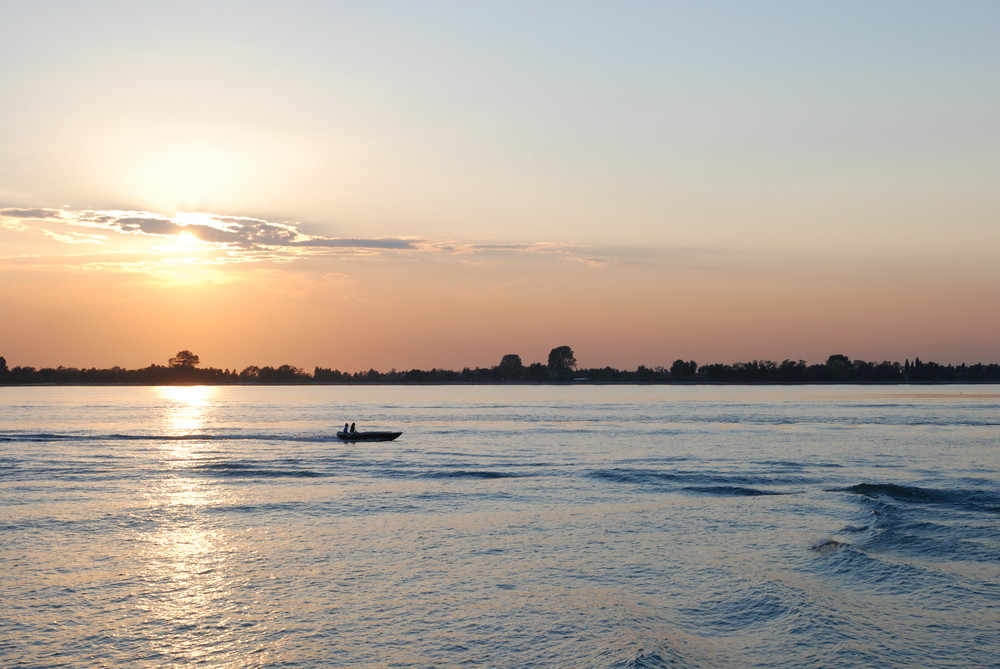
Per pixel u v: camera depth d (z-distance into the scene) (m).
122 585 32.69
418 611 29.53
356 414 177.75
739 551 38.25
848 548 36.97
